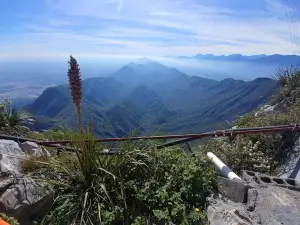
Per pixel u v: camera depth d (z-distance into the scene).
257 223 1.08
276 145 1.84
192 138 1.57
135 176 1.30
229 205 1.19
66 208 1.13
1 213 1.03
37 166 1.30
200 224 1.12
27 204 1.10
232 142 1.85
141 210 1.20
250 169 1.63
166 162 1.39
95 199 1.17
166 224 1.12
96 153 1.28
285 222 1.07
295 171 1.61
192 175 1.27
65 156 1.37
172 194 1.22
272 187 1.28
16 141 1.59
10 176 1.19
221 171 1.41
